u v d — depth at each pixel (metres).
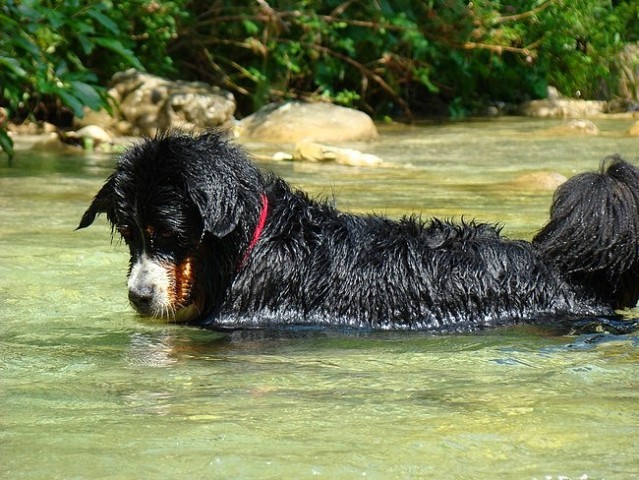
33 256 7.41
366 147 14.74
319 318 6.13
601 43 22.31
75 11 13.00
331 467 3.67
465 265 6.17
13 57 11.98
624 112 21.09
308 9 18.11
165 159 5.93
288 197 6.47
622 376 4.85
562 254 6.25
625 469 3.65
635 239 6.16
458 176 11.69
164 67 16.91
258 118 16.09
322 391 4.63
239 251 6.20
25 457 3.79
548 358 5.23
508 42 20.08
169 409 4.36
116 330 5.86
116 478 3.59
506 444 3.90
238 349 5.50
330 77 18.45
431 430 4.05
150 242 5.98
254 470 3.65
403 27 18.14
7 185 10.55
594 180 6.27
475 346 5.52
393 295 6.11
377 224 6.48
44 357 5.24
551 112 20.52
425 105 20.69
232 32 18.06
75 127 15.04
